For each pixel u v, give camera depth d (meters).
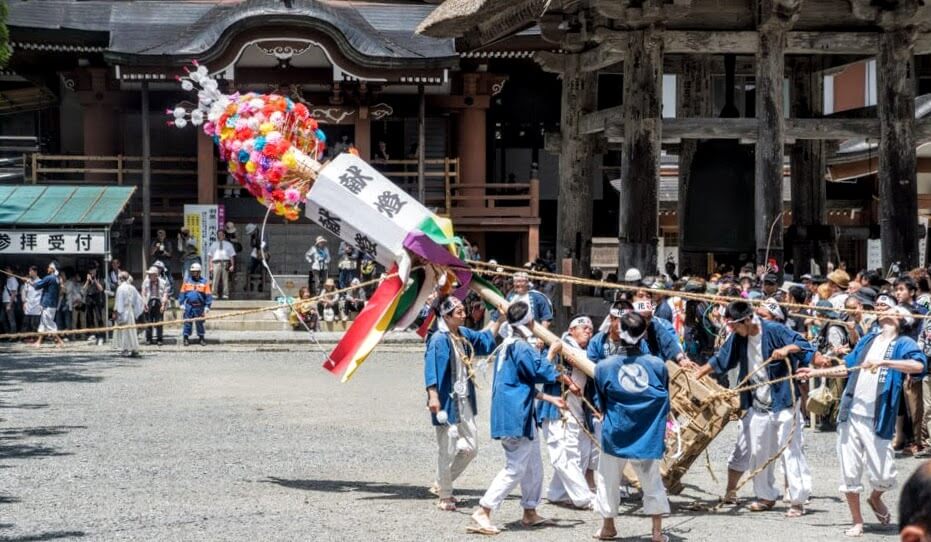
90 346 30.67
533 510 11.16
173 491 12.43
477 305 29.39
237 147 13.14
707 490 12.97
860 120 23.19
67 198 32.97
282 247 38.78
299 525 10.89
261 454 14.76
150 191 38.78
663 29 22.50
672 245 41.53
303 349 29.84
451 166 42.19
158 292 30.44
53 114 43.31
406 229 12.45
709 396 11.85
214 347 30.22
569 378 11.62
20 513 11.31
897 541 10.45
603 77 43.53
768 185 22.47
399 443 15.70
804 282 20.36
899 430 15.54
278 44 35.88
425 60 36.41
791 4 22.00
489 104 41.44
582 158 26.34
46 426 17.03
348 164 12.88
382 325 12.48
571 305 25.61
